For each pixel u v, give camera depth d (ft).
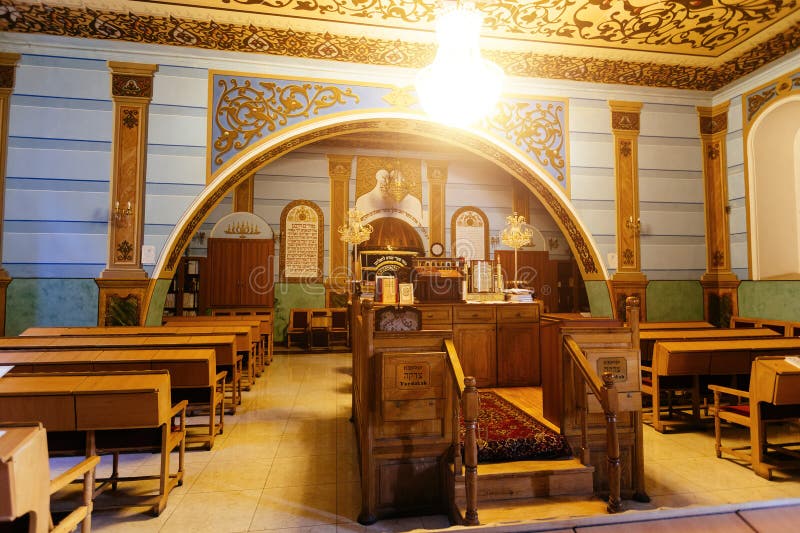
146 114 18.31
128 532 8.52
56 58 17.84
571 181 21.24
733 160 21.59
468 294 17.02
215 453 12.53
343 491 10.30
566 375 10.16
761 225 20.61
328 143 33.96
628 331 10.37
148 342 13.99
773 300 19.70
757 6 15.99
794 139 20.84
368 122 20.11
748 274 20.79
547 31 17.71
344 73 19.80
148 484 10.60
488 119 20.68
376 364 9.41
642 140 21.93
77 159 17.80
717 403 12.34
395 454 9.30
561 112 21.31
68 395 8.33
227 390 19.81
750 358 13.74
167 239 18.31
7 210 17.24
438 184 35.60
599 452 9.91
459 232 35.68
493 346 15.67
